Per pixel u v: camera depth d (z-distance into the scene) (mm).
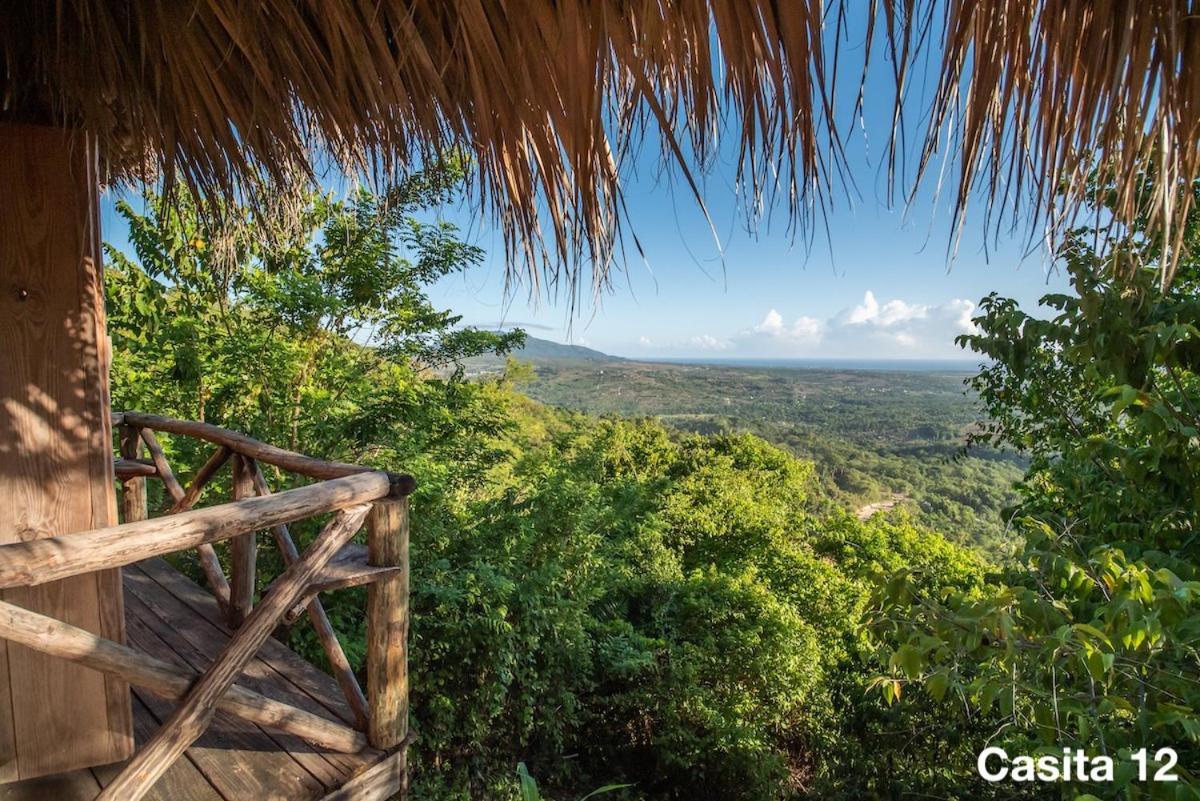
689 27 608
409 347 5172
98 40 968
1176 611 1142
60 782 1350
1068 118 580
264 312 4344
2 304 1234
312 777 1477
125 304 3852
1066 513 2111
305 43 876
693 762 4953
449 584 3832
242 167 1150
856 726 5359
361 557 1684
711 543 10898
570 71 606
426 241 4781
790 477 18188
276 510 1344
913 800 4262
